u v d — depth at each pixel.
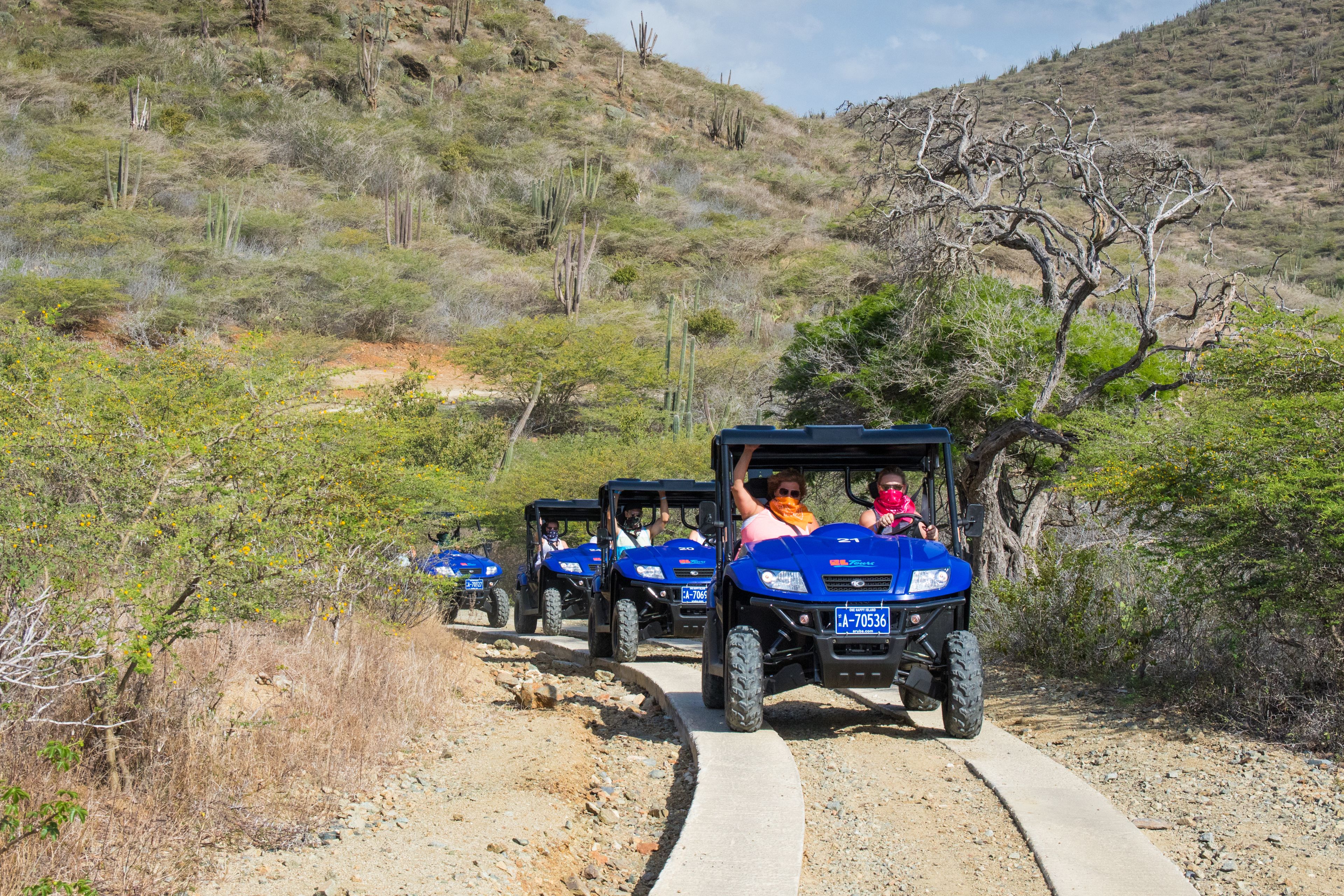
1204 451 6.48
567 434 25.56
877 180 13.42
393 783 5.53
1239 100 113.69
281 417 6.45
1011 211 11.16
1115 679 7.47
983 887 4.04
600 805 5.39
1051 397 11.62
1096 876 4.01
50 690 4.52
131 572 4.91
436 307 33.03
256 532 5.46
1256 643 6.41
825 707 7.57
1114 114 118.19
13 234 30.89
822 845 4.55
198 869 4.07
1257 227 69.12
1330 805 4.66
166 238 33.00
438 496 11.10
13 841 3.71
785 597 6.08
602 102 72.38
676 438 20.08
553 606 12.68
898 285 13.57
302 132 47.84
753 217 54.94
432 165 50.66
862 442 6.63
